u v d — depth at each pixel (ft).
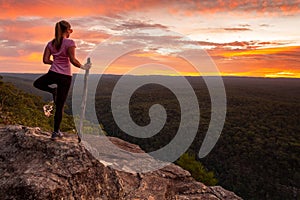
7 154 11.60
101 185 11.89
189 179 17.19
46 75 11.05
